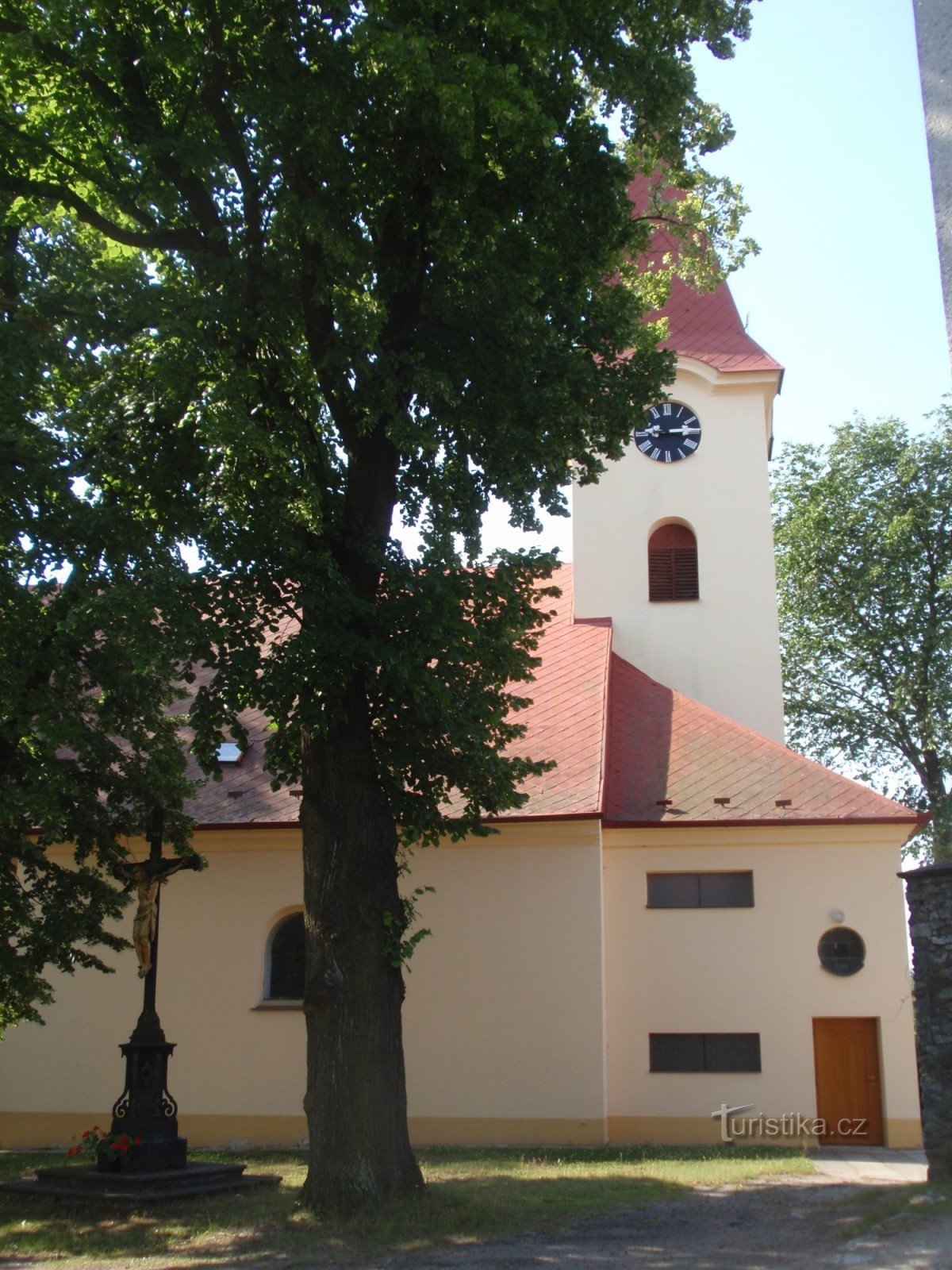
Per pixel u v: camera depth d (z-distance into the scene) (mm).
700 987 19562
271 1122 19594
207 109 13320
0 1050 20844
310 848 13266
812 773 21031
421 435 12930
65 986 20891
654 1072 19328
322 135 12289
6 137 13398
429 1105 19047
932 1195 10234
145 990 14758
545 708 22828
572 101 13594
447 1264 9734
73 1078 20516
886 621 33875
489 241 14141
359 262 12883
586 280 14672
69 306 13234
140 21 12820
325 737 13406
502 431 14141
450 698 12844
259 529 12586
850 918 19484
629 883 20141
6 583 14484
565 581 28875
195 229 14180
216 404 12289
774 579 26734
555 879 19578
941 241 8789
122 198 14242
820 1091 19125
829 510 34406
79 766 18766
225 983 20328
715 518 27219
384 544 13703
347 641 12242
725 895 19953
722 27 14117
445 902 19797
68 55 13039
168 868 15078
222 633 12117
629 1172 14828
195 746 12867
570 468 14961
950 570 32938
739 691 26203
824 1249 9242
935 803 30781
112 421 13805
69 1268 10250
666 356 15203
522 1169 15266
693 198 16703
